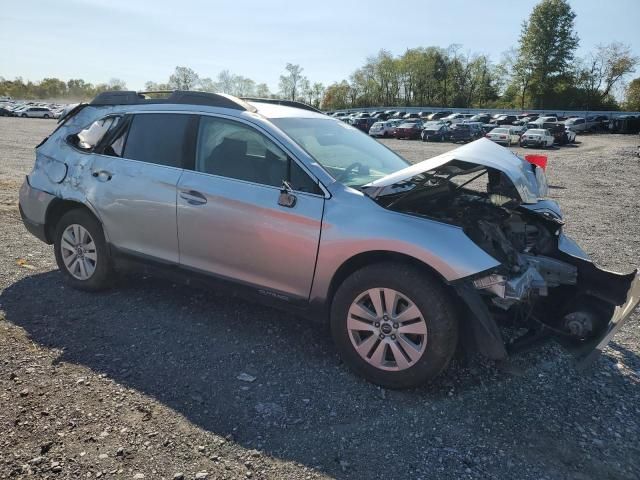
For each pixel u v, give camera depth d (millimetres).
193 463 2469
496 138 36375
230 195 3580
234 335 3824
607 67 81688
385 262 3123
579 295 3814
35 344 3541
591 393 3234
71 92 139500
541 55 83250
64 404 2869
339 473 2453
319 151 3693
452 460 2576
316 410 2941
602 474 2514
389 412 2951
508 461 2582
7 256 5395
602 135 50500
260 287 3578
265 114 3846
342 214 3230
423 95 99250
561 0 81000
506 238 3715
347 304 3230
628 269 5801
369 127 51625
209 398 3010
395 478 2438
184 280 3943
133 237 4102
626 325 4289
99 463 2430
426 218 3107
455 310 3018
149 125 4141
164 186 3883
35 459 2428
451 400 3100
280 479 2396
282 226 3385
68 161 4473
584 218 8859
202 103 3994
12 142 20312
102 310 4164
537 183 3686
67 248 4508
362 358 3219
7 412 2766
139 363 3369
